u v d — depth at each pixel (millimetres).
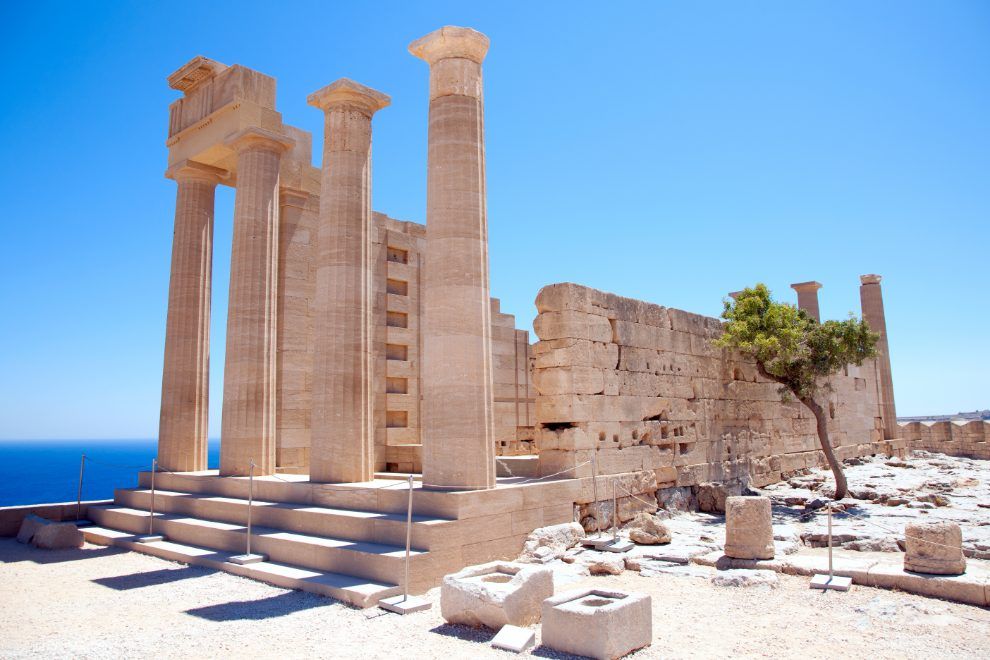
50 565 13328
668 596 10023
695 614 9086
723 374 21422
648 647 7738
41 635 8570
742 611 9219
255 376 16609
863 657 7379
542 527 13180
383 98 15906
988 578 9609
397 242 20641
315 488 13797
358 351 14836
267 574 11133
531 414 25016
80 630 8758
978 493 19703
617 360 16906
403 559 10070
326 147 15516
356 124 15500
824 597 9773
